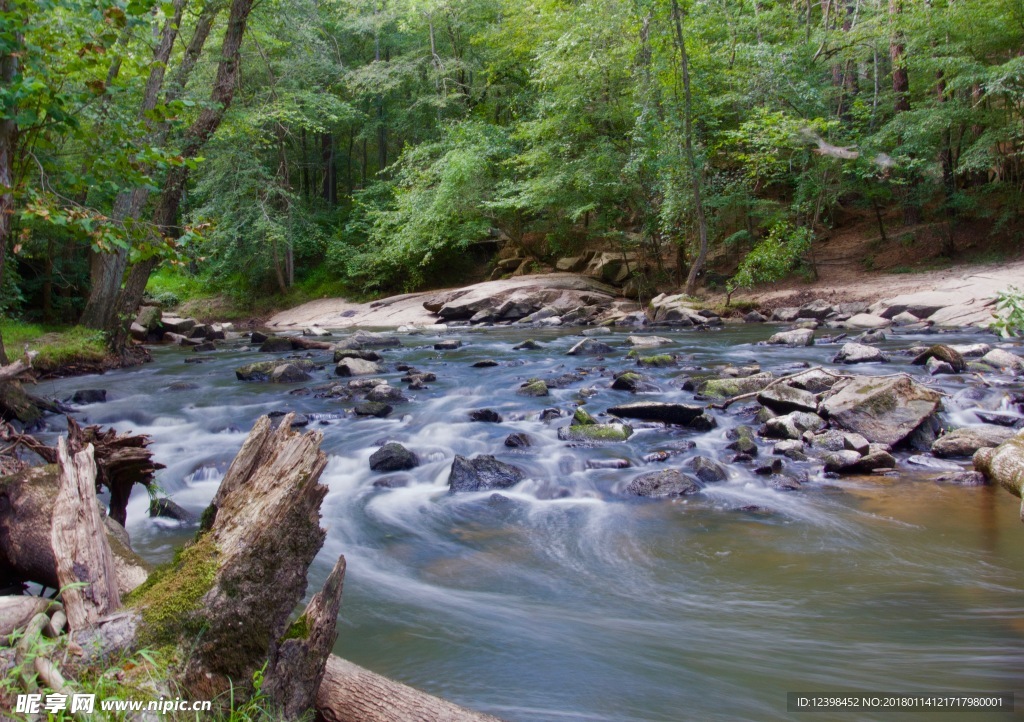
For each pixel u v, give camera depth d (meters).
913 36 20.56
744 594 4.28
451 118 28.75
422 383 11.25
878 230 24.12
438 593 4.36
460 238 26.72
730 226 24.78
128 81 6.89
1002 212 20.94
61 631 2.29
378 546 5.23
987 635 3.65
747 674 3.33
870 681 3.23
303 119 25.02
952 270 19.64
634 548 5.09
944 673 3.29
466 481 6.56
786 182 22.80
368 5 29.38
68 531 2.48
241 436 8.49
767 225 22.48
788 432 7.64
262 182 28.45
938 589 4.25
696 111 21.19
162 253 5.89
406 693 2.44
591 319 21.67
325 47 25.44
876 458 6.77
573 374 11.26
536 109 24.48
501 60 27.95
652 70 20.38
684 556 4.91
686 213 22.00
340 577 2.50
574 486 6.48
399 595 4.32
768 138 19.31
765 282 22.11
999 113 20.00
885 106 22.94
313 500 2.48
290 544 2.38
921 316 17.11
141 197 14.07
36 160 6.15
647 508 5.93
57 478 3.19
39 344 13.74
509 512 5.94
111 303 15.19
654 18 20.05
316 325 25.80
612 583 4.49
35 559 2.90
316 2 24.31
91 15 5.38
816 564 4.70
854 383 8.23
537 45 24.17
